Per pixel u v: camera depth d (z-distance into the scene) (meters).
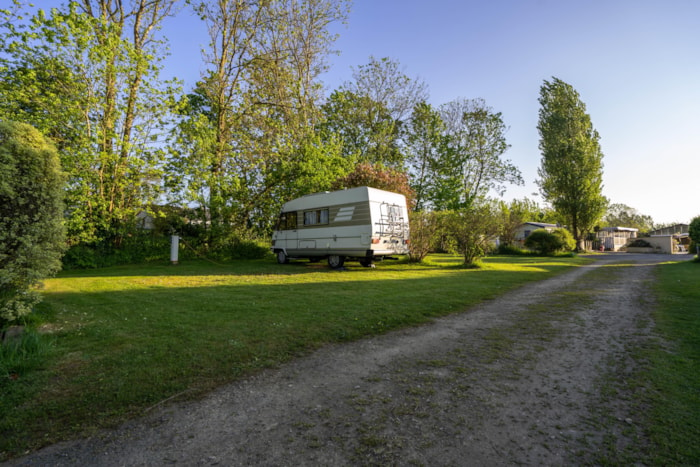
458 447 2.39
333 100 29.11
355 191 13.35
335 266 14.34
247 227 20.69
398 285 9.61
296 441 2.47
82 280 10.36
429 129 31.45
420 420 2.76
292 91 21.09
